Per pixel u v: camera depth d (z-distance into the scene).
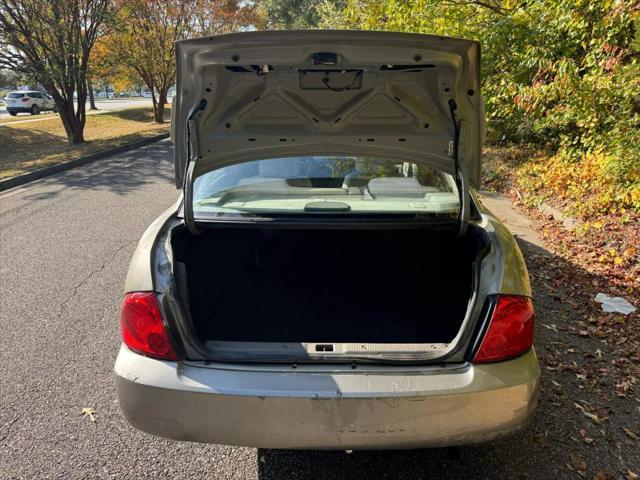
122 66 17.98
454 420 1.75
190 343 1.84
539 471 2.16
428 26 7.14
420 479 2.14
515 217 6.29
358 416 1.73
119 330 3.42
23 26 12.51
